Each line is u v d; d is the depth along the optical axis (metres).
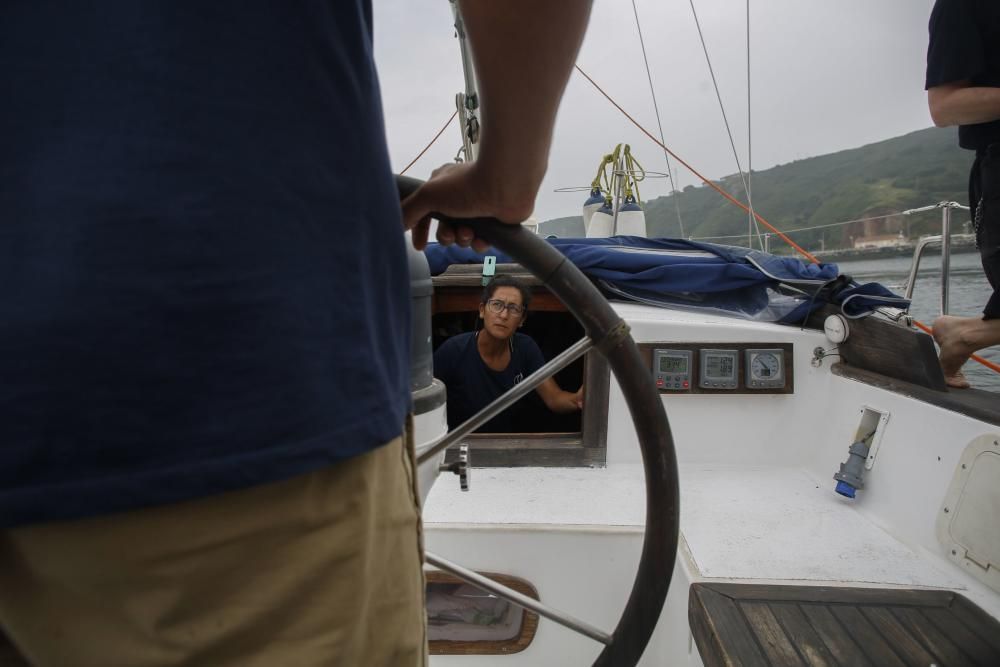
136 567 0.31
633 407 0.60
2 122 0.30
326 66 0.35
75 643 0.33
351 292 0.37
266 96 0.32
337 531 0.37
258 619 0.35
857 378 1.51
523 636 1.34
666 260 1.94
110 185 0.29
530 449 1.62
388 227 0.41
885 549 1.22
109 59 0.29
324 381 0.35
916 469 1.27
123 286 0.29
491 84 0.41
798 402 1.65
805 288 1.69
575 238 2.34
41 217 0.29
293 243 0.33
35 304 0.29
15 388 0.29
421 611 0.47
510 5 0.36
